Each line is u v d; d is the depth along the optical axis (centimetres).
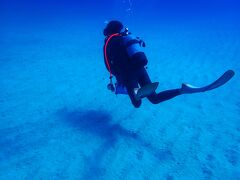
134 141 376
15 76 688
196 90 308
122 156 340
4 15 3022
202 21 2533
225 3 8719
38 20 2511
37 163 321
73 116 456
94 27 2038
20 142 365
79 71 759
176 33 1673
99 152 347
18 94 556
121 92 358
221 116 463
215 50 1071
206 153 350
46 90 589
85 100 536
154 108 494
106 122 436
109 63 343
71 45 1210
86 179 296
